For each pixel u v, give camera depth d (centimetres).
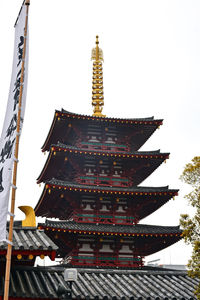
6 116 1992
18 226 2573
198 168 2425
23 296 2153
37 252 2172
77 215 3600
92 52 4656
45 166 4031
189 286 2894
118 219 3684
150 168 4097
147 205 3962
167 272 3031
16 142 1870
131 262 3497
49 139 4322
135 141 4388
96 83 4469
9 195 1756
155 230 3562
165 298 2592
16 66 2042
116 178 3884
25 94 1953
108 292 2570
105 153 3719
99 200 3688
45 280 2408
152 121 3975
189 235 2389
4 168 1816
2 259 2306
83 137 3978
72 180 3988
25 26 2050
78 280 2673
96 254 3456
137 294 2606
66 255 3741
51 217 4338
